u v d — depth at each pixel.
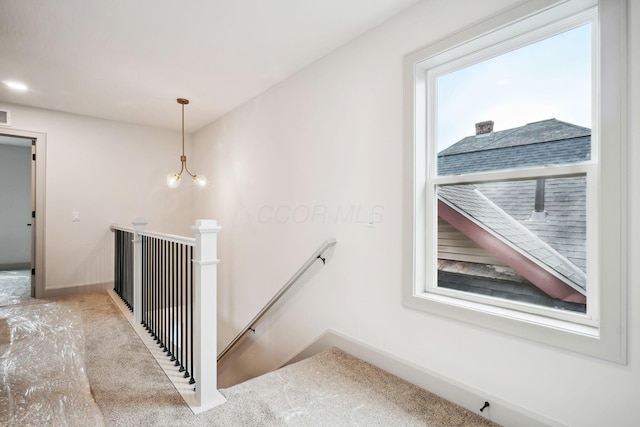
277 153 3.02
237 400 1.69
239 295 3.60
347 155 2.31
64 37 2.20
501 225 1.66
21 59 2.51
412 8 1.91
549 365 1.40
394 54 2.00
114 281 4.13
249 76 2.86
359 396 1.74
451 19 1.72
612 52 1.24
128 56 2.48
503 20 1.51
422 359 1.85
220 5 1.88
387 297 2.04
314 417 1.55
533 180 1.54
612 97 1.24
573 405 1.34
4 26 2.06
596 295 1.36
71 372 1.95
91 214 4.00
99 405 1.62
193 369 1.90
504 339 1.53
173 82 2.98
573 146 1.43
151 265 2.81
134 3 1.85
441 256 1.91
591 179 1.37
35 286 3.67
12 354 2.19
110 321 2.89
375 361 2.08
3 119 3.43
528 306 1.55
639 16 1.18
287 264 2.88
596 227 1.36
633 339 1.21
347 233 2.30
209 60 2.56
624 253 1.22
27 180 6.27
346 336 2.29
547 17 1.43
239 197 3.63
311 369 2.03
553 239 1.48
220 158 4.03
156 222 4.49
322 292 2.51
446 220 1.88
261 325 3.22
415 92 1.88
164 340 2.49
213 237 1.71
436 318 1.79
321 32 2.18
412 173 1.89
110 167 4.13
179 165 4.70
